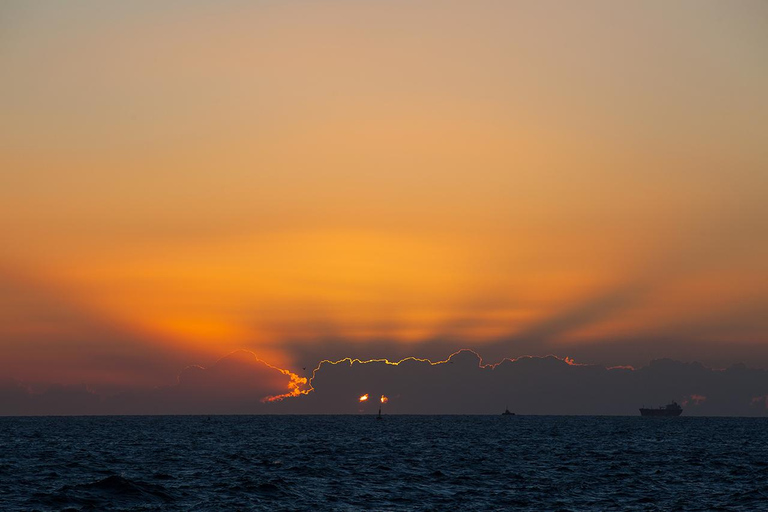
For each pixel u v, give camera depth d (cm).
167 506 8912
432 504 9369
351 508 8994
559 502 9650
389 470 13438
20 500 9112
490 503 9512
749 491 10650
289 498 9638
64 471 12662
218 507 8894
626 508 9181
